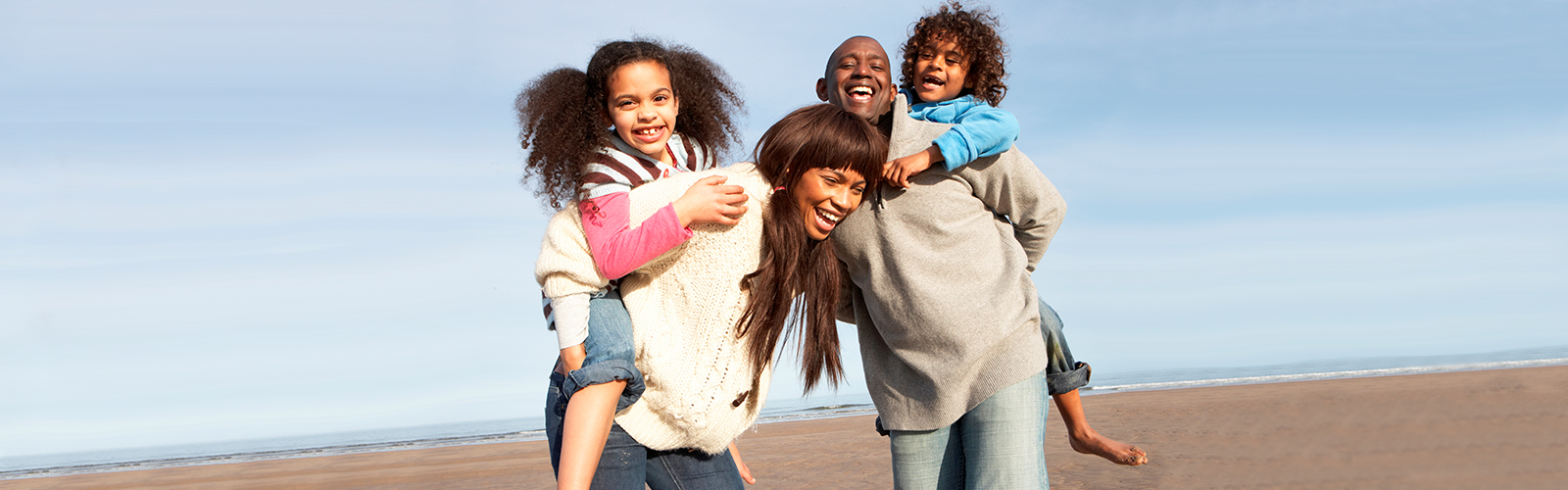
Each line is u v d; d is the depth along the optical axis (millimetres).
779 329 1925
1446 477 3973
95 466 16422
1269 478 4184
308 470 9984
